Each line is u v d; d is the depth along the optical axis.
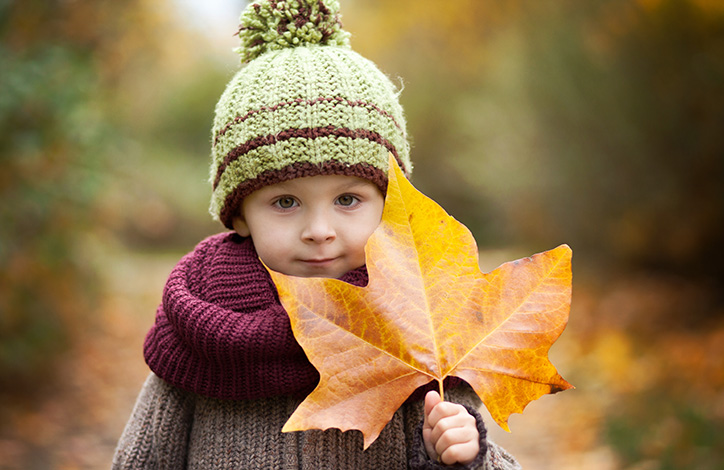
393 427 1.30
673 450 3.00
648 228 5.69
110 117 5.50
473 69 11.68
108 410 4.40
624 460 3.14
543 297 1.04
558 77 6.09
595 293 6.14
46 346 4.60
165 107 14.18
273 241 1.28
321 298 1.02
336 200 1.29
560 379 1.02
